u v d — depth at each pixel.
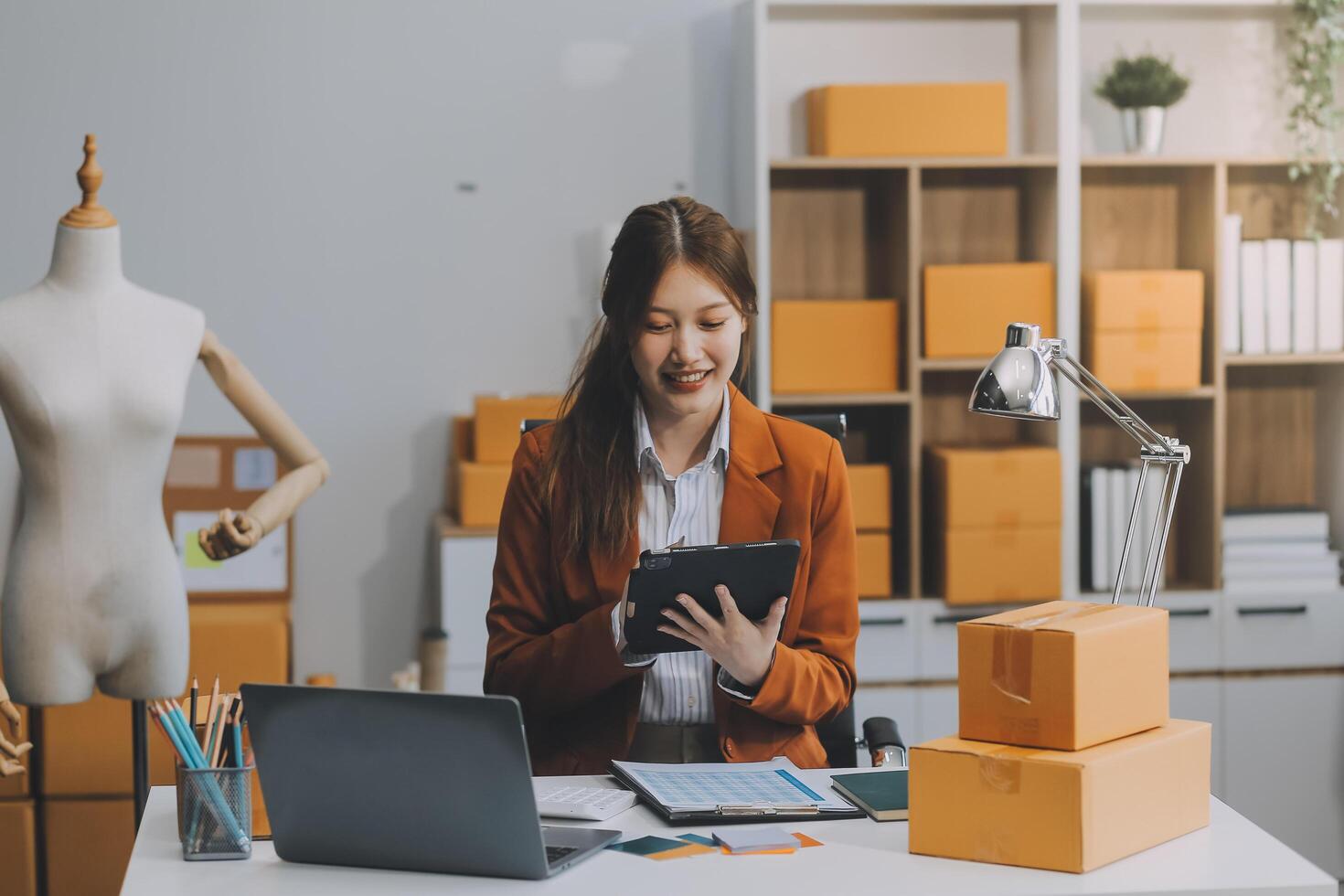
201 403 4.15
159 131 4.14
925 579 4.18
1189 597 4.04
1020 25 4.26
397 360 4.27
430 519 4.29
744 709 2.09
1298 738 4.09
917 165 3.96
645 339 2.04
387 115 4.22
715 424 2.21
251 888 1.55
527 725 2.17
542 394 4.31
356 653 4.29
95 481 2.72
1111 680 1.62
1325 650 4.09
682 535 2.19
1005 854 1.58
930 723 4.00
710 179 4.32
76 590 2.71
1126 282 4.01
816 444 2.22
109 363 2.71
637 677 2.11
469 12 4.23
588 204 4.30
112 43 4.11
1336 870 4.10
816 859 1.61
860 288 4.26
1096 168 4.26
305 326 4.23
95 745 3.47
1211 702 4.06
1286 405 4.38
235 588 3.92
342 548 4.27
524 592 2.20
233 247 4.19
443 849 1.56
